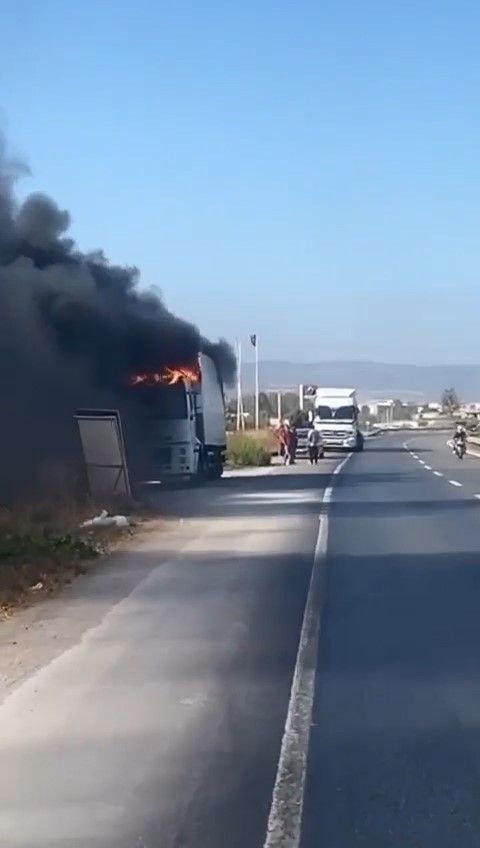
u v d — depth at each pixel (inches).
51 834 253.8
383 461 2378.2
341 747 317.7
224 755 311.4
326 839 248.4
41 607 569.3
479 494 1330.0
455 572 669.9
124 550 804.0
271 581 642.2
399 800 273.0
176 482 1502.2
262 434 3061.0
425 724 341.1
